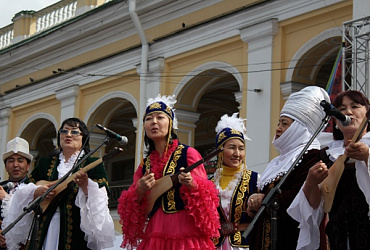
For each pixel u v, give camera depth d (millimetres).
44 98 19734
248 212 4707
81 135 6016
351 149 3840
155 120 4969
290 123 4812
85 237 5676
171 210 4703
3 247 6062
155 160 4984
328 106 4027
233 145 5727
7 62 21078
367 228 3922
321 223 4371
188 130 15844
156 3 16062
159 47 16203
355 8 11359
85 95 18516
